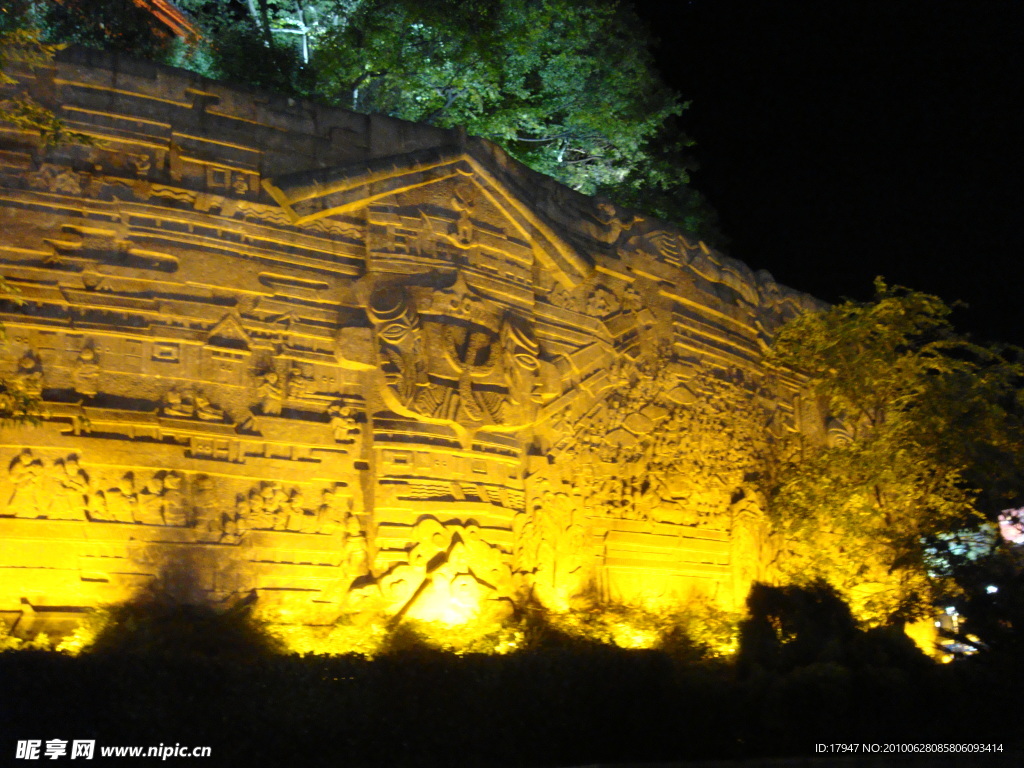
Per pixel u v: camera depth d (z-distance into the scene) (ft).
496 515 41.96
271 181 38.83
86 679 24.57
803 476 55.21
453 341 42.06
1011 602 40.19
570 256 47.88
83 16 61.98
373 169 41.16
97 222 35.17
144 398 34.65
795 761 30.91
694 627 45.83
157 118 37.27
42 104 35.24
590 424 48.19
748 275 61.11
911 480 52.49
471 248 44.11
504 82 68.85
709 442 54.90
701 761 31.30
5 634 29.91
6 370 32.42
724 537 54.44
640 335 52.13
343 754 26.55
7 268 33.24
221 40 67.00
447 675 29.58
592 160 79.05
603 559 47.24
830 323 57.62
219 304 36.91
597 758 30.32
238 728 25.49
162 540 33.76
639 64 75.00
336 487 37.88
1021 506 57.62
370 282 40.52
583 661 32.50
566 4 68.13
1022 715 36.42
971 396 54.03
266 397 37.11
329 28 70.03
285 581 35.96
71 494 32.53
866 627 47.03
